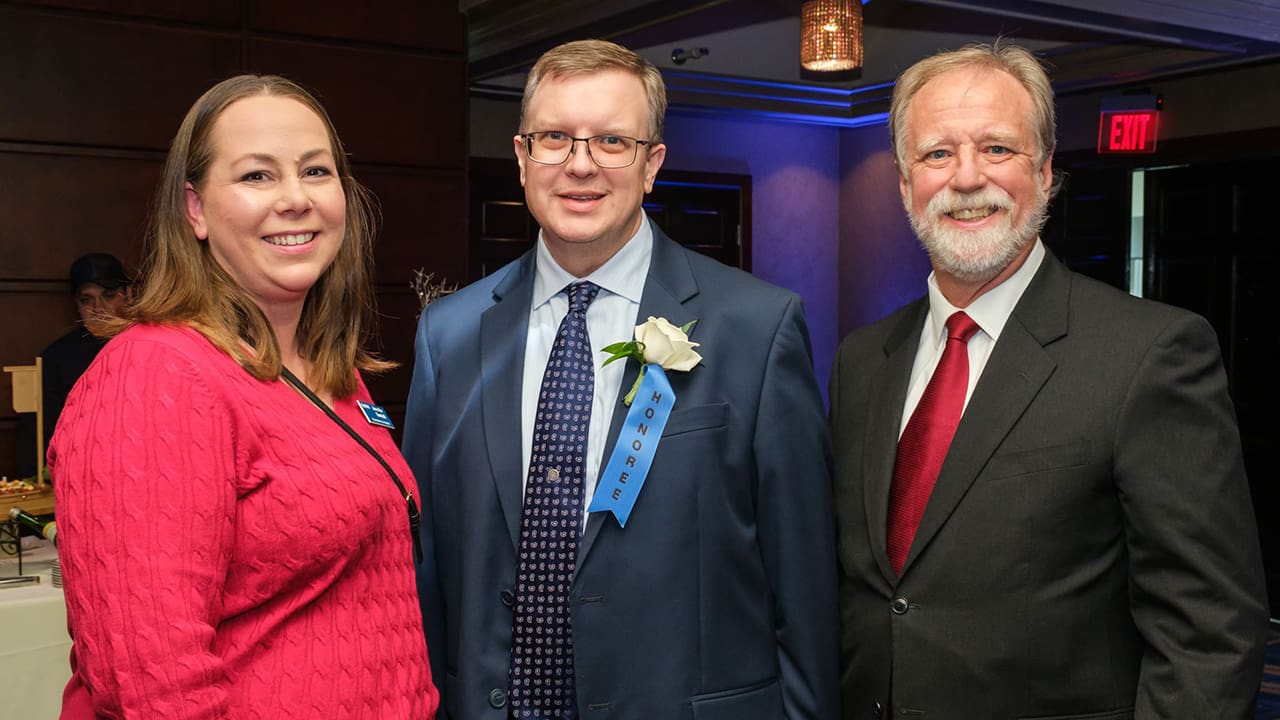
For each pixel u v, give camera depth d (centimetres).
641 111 158
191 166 128
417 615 138
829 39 540
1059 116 725
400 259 489
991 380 157
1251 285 661
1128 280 700
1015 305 163
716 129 837
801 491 162
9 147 408
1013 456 152
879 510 164
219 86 130
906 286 843
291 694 120
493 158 743
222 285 128
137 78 428
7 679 238
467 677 158
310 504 122
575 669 152
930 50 688
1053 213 735
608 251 164
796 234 880
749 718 158
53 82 414
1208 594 141
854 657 166
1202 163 660
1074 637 148
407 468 147
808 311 892
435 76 492
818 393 167
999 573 150
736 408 159
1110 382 149
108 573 108
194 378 117
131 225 430
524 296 172
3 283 411
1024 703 149
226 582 119
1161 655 145
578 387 160
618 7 497
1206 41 543
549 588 156
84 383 117
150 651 107
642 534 154
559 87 156
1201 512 142
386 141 482
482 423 165
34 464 390
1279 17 527
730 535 158
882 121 848
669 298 165
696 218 838
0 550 280
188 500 112
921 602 155
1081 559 149
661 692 153
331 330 144
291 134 130
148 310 123
